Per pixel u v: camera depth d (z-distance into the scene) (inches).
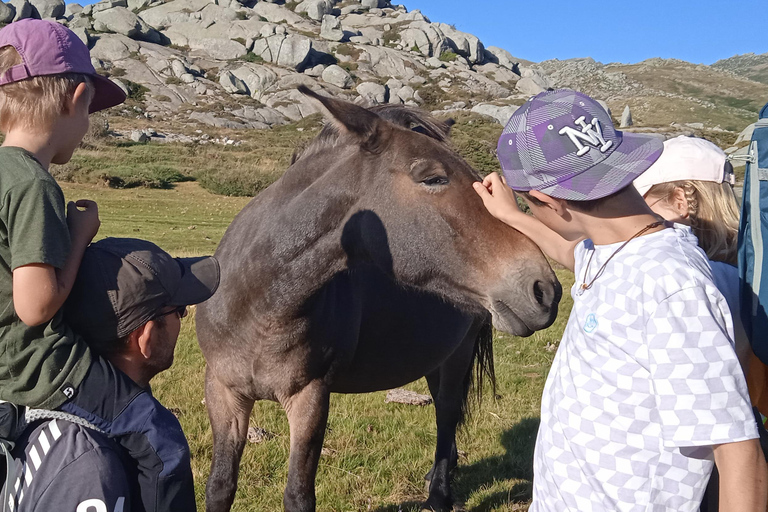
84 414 59.6
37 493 57.9
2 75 59.9
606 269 63.1
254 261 115.1
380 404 230.1
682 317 56.4
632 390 59.9
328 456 183.8
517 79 3720.5
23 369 57.9
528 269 103.8
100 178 1216.2
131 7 3644.2
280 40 3289.9
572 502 64.9
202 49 3329.2
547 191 62.0
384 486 169.0
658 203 87.9
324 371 123.3
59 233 56.6
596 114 62.6
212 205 1115.3
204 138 2084.2
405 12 4335.6
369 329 137.4
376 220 110.4
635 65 5659.5
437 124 120.5
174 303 65.2
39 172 57.4
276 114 2687.0
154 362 66.7
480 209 106.4
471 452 199.3
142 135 1888.5
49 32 61.7
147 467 61.7
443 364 177.0
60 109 61.8
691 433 55.2
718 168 84.7
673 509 61.4
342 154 116.0
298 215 113.4
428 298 149.0
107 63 2837.1
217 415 125.3
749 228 65.2
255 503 155.0
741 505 54.4
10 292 57.2
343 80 3105.3
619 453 61.4
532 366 287.4
